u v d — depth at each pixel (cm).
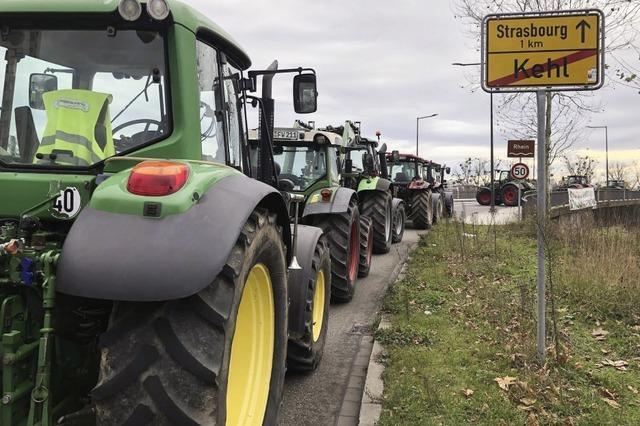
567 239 976
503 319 543
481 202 3291
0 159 254
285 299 315
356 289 794
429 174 1988
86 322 235
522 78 434
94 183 236
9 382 205
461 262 893
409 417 355
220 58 315
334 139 796
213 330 207
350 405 406
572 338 497
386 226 1102
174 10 253
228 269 218
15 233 230
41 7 253
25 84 260
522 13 430
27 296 217
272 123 404
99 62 259
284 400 416
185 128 254
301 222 696
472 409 364
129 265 195
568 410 358
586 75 423
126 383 196
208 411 199
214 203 220
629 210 1627
